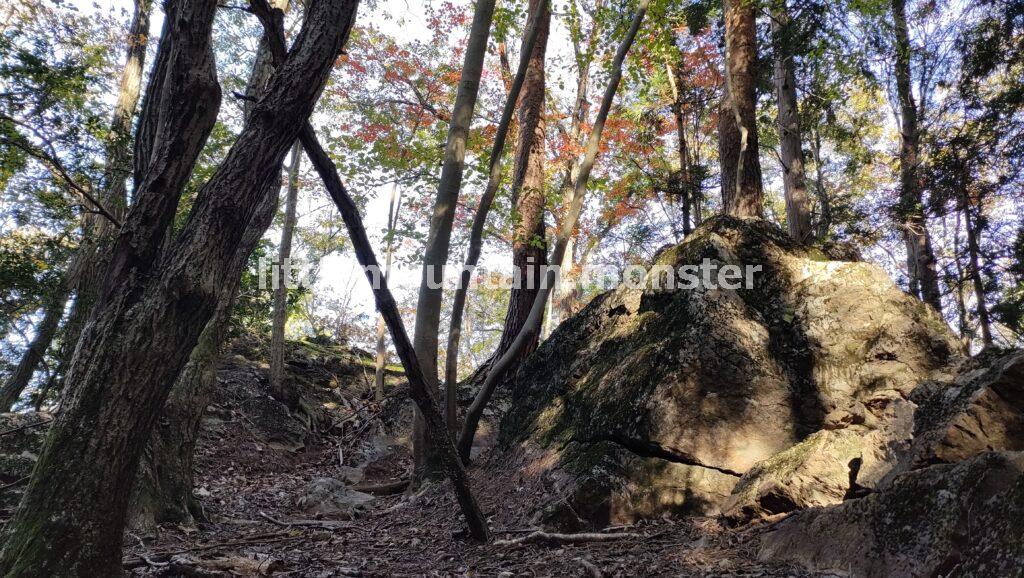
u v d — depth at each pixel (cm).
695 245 645
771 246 639
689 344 549
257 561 444
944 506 286
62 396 345
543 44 1265
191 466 720
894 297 565
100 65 1327
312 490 873
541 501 541
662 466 520
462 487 492
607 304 749
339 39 400
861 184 2014
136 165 591
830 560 331
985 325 1378
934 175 1333
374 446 1267
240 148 376
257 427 1252
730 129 1083
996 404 334
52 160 638
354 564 466
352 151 1148
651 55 944
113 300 359
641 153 1661
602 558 411
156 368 346
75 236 1295
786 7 1117
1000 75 1395
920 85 1448
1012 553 237
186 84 396
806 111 1459
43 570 306
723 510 472
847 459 433
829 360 547
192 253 357
